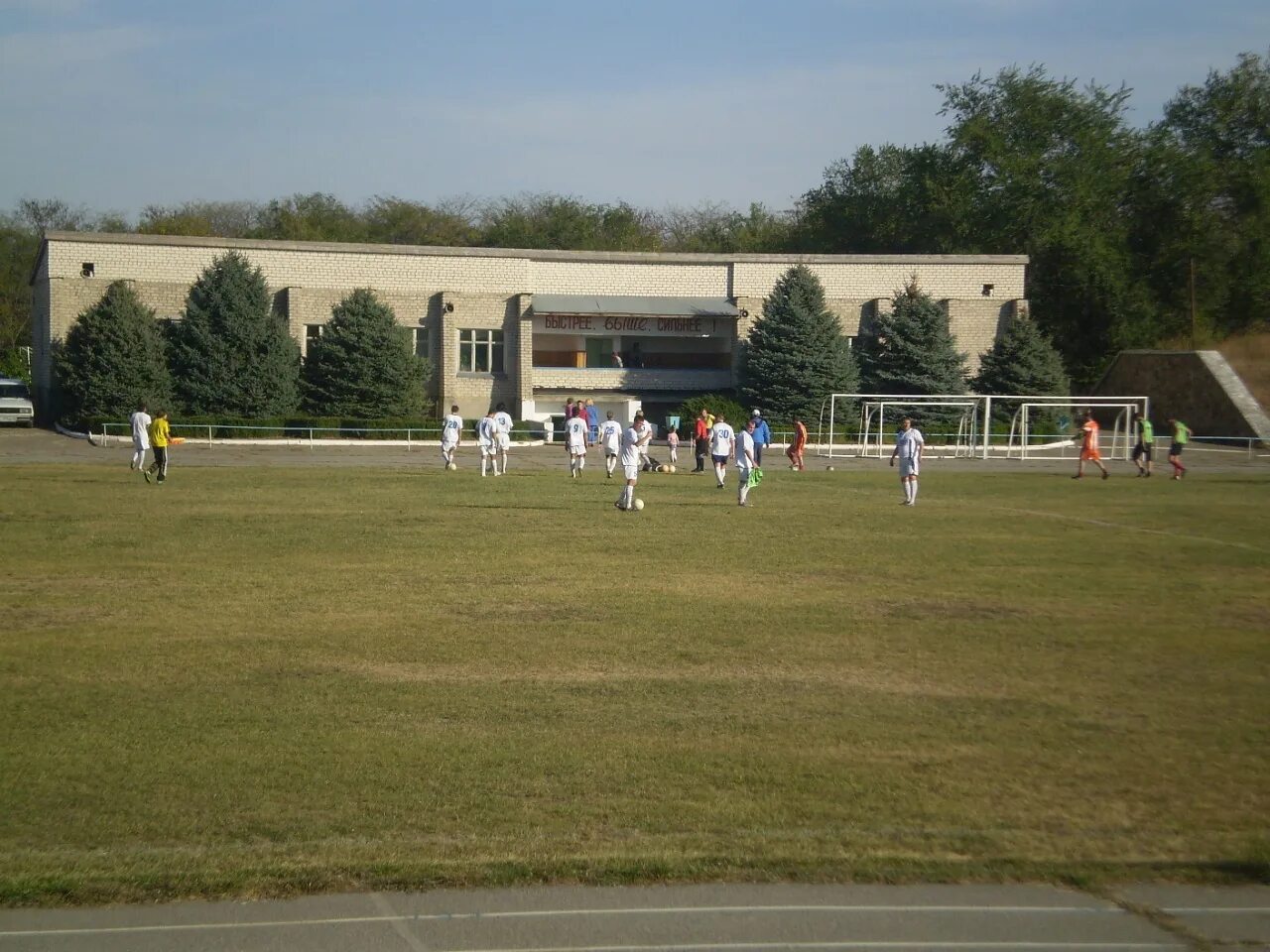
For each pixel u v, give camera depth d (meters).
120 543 20.53
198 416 55.22
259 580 17.12
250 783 8.55
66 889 6.60
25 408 60.19
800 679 11.89
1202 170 77.56
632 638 13.69
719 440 34.19
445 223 114.38
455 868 6.95
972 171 83.69
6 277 102.88
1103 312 76.06
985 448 51.28
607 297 66.00
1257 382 66.56
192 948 6.07
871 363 64.12
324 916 6.43
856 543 22.03
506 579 17.48
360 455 48.75
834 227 95.75
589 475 38.84
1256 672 12.37
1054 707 10.95
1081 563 19.86
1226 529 25.12
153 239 59.75
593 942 6.21
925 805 8.28
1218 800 8.45
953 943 6.25
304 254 62.09
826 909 6.61
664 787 8.59
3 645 12.91
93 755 9.17
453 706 10.73
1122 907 6.70
